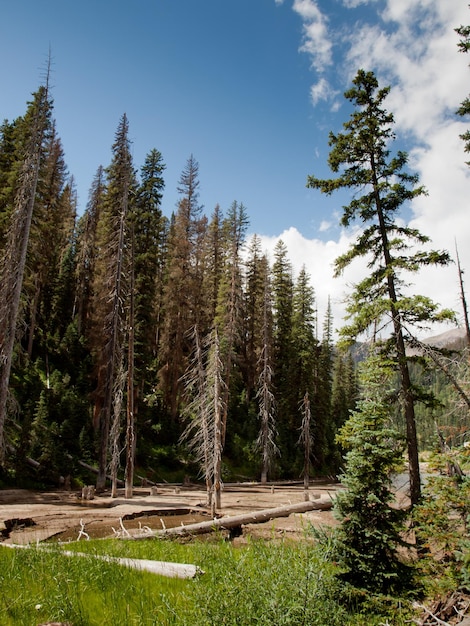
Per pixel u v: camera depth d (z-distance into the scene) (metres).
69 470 27.98
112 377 28.09
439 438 13.51
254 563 5.83
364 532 8.98
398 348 15.34
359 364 15.02
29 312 36.34
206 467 22.73
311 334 45.88
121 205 30.33
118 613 5.63
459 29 14.08
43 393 32.03
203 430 22.56
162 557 9.88
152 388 38.84
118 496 25.69
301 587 5.39
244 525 19.03
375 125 16.94
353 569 8.58
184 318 39.00
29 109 27.47
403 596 8.39
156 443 36.47
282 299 49.66
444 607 8.77
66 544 10.94
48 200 38.66
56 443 28.95
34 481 26.12
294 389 44.88
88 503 22.81
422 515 9.60
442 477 10.13
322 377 47.47
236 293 41.03
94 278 43.69
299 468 42.16
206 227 47.66
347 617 6.76
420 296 14.04
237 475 37.88
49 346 40.09
